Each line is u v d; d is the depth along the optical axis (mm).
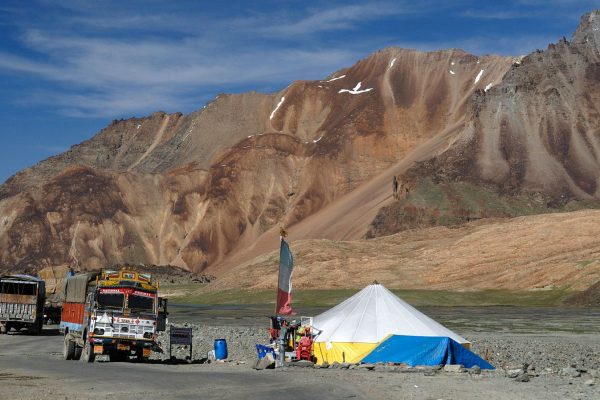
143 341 35469
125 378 27203
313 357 35562
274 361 32688
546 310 111750
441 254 186000
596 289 126562
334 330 36469
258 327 71625
